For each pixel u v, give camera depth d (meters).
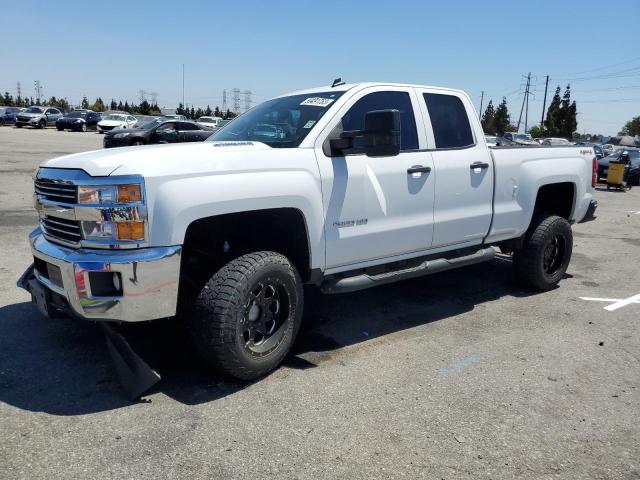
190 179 3.33
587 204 6.37
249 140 4.30
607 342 4.65
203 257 3.93
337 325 4.93
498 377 3.91
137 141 22.14
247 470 2.78
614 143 67.25
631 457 2.98
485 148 5.22
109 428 3.12
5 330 4.50
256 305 3.69
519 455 2.97
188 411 3.34
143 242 3.21
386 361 4.15
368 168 4.23
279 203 3.69
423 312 5.34
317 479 2.72
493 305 5.61
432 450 2.99
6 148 22.97
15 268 6.20
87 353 4.12
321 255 4.02
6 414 3.25
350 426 3.21
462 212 4.99
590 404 3.55
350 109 4.27
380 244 4.38
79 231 3.28
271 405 3.44
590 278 6.86
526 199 5.59
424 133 4.73
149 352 3.96
